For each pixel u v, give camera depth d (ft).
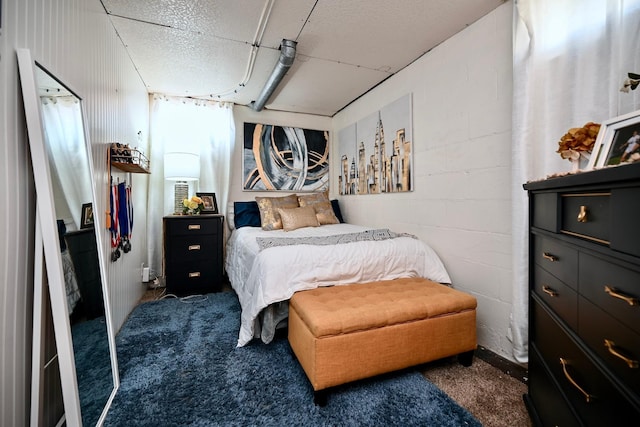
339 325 4.10
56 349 3.50
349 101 11.30
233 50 7.43
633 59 3.64
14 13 3.00
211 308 8.08
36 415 3.07
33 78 3.10
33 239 3.23
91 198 4.53
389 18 6.11
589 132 3.30
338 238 6.68
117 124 6.62
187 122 10.73
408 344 4.56
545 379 3.27
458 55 6.61
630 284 1.90
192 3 5.65
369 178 10.21
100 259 4.61
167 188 10.58
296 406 4.12
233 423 3.80
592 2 4.15
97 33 5.42
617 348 2.02
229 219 10.96
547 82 4.66
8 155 2.90
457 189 6.63
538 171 4.80
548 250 3.20
